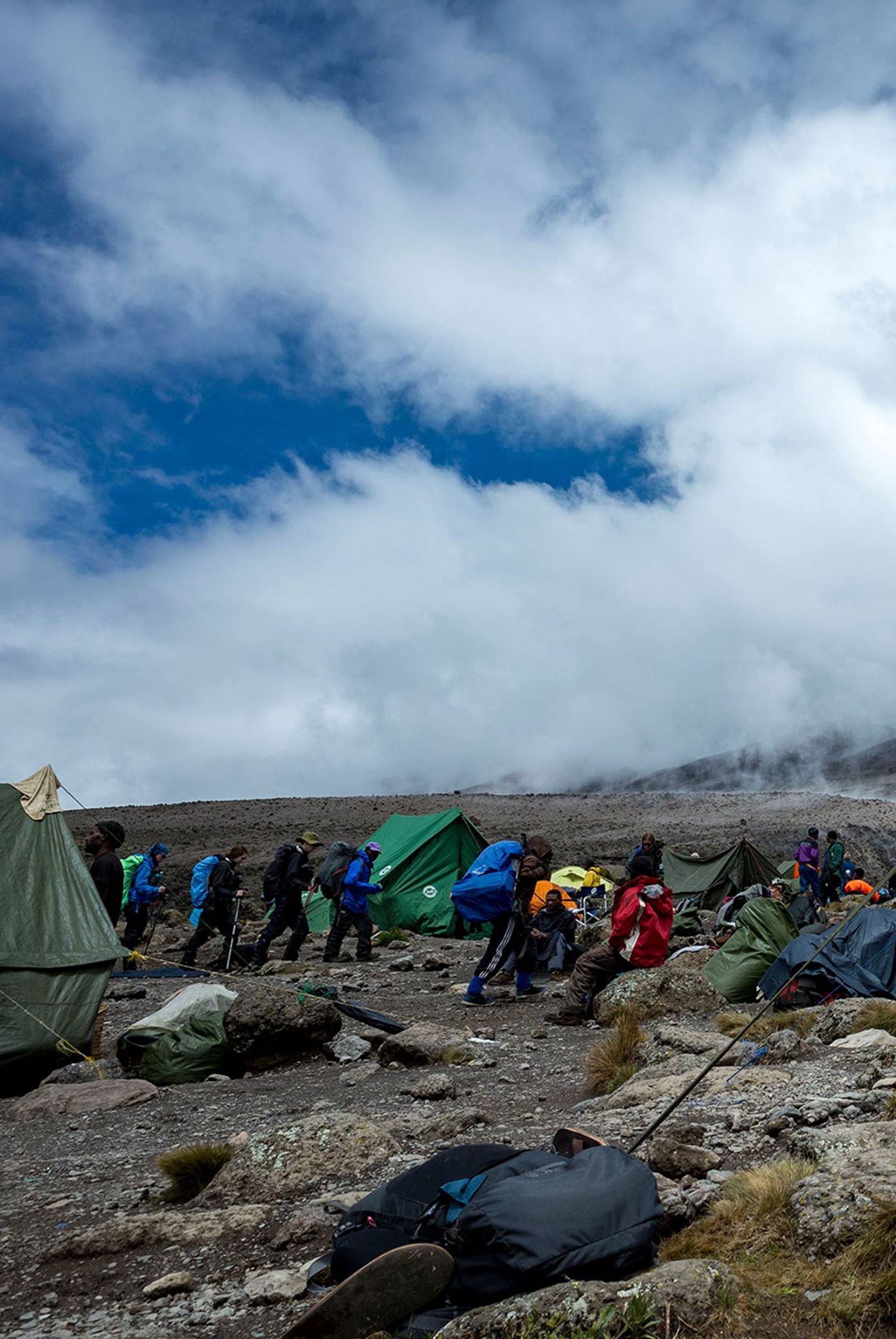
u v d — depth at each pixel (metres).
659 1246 3.99
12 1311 4.14
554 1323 3.11
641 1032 8.40
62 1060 10.19
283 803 73.75
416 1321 3.41
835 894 23.50
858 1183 3.87
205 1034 9.65
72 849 11.48
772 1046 7.24
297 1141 5.52
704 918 22.56
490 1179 3.91
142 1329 3.84
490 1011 12.12
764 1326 3.22
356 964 17.09
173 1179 5.48
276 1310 3.91
